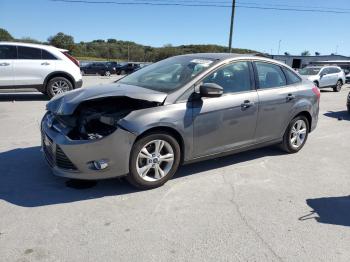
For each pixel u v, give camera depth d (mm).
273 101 5273
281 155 5875
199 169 5031
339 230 3529
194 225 3492
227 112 4684
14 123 7523
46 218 3518
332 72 20891
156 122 4039
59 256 2926
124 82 5086
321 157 5906
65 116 4262
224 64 4793
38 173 4633
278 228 3512
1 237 3158
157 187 4328
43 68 10781
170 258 2957
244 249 3131
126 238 3221
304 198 4242
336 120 9711
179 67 4895
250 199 4141
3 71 10328
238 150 5059
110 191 4168
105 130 3980
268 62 5445
